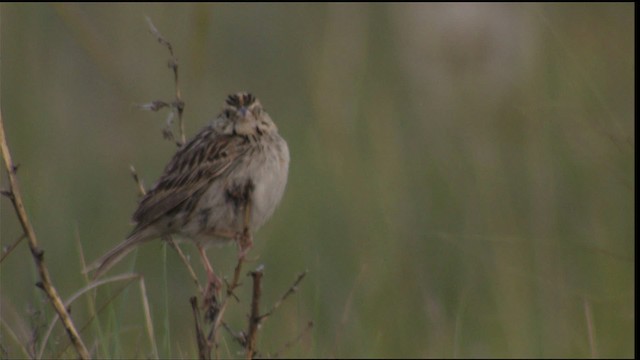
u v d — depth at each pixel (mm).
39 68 14938
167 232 9578
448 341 12406
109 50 15062
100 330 9508
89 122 14930
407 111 15047
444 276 13141
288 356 11594
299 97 15773
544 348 12367
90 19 15711
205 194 9438
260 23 16453
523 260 12922
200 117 14609
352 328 12234
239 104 9570
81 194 14141
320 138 14109
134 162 14516
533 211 13500
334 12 15594
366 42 15305
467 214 13602
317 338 11781
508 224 13477
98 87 15195
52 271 12836
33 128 14453
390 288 12836
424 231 13367
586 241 13203
